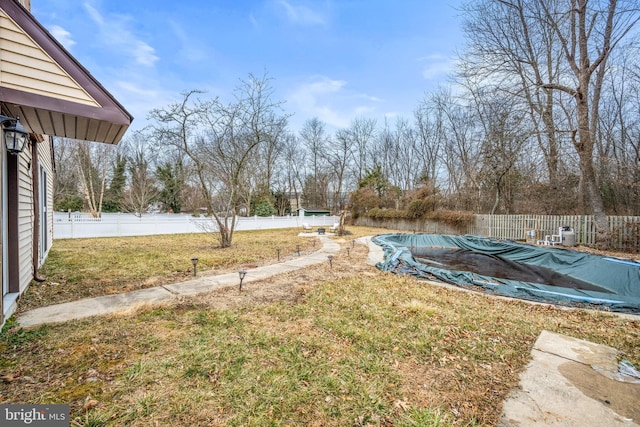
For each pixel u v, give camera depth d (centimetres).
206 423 180
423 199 1853
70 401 195
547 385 232
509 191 1563
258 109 1008
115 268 633
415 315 383
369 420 189
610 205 1270
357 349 285
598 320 388
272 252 916
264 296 449
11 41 276
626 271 614
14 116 320
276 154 2592
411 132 2497
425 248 1314
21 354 255
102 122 343
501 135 1294
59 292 450
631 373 252
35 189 529
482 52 1173
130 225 1359
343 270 665
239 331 316
